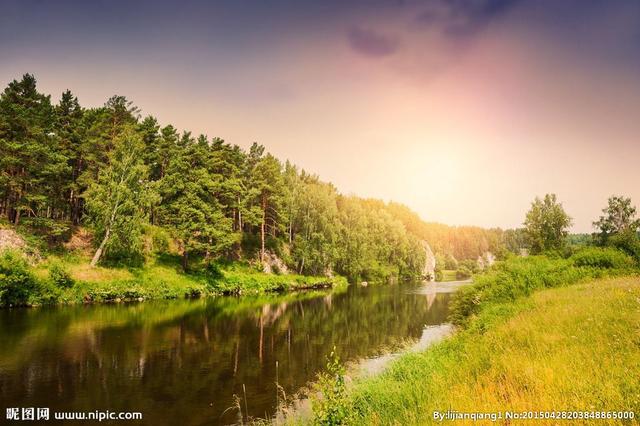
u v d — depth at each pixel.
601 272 23.02
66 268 35.56
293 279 63.56
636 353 7.95
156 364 17.91
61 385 14.88
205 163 52.81
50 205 43.62
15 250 34.53
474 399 7.62
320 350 21.61
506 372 8.84
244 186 60.97
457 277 137.75
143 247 47.75
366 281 89.31
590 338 9.77
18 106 38.06
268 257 66.38
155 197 44.59
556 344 9.93
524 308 16.05
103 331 23.70
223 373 17.11
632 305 12.00
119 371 16.67
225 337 24.12
